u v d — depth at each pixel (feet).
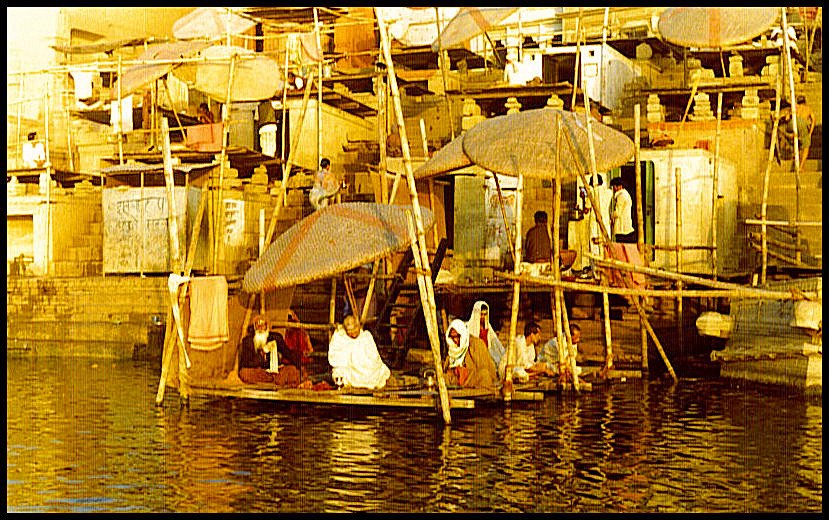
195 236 46.73
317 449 36.04
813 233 67.26
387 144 72.08
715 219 58.54
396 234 46.44
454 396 43.57
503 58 85.30
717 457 34.76
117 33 102.27
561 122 45.57
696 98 73.31
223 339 45.88
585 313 59.77
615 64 81.20
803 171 72.79
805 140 72.69
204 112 83.30
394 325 54.80
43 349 65.16
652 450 35.76
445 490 30.68
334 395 43.86
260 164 78.54
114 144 86.33
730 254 65.16
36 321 67.67
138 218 70.79
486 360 46.52
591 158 47.01
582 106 72.95
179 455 35.55
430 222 47.32
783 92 71.97
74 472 33.30
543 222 60.08
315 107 79.05
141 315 66.28
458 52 83.41
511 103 71.72
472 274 66.80
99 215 81.41
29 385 51.83
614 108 80.94
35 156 83.30
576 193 70.74
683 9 58.13
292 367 48.39
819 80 79.77
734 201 66.54
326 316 61.93
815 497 29.91
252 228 72.84
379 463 33.99
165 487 31.35
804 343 48.26
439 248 57.62
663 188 63.05
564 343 47.80
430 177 57.67
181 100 89.45
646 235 63.16
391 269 60.54
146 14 104.99
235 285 50.14
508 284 59.82
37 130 91.76
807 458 34.60
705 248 58.13
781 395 47.03
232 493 30.60
